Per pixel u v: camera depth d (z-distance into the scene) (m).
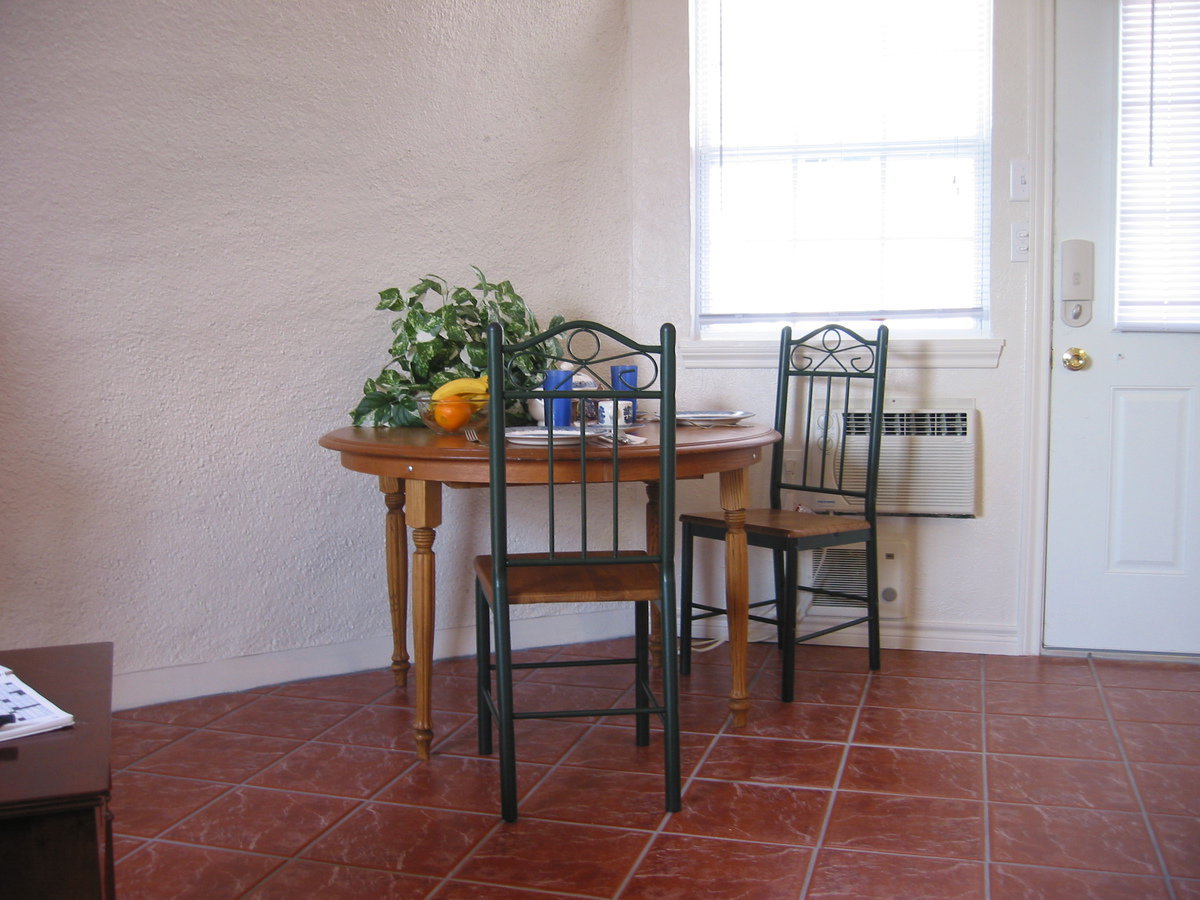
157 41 2.64
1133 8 2.94
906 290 3.19
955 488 3.12
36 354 2.56
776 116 3.21
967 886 1.82
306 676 3.01
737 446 2.38
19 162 2.51
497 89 3.08
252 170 2.79
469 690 2.91
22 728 1.13
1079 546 3.10
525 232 3.16
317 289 2.92
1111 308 3.01
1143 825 2.04
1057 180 3.01
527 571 2.34
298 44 2.82
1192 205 2.96
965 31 3.10
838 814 2.11
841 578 3.24
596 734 2.57
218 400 2.81
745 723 2.60
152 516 2.75
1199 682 2.90
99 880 0.99
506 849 1.97
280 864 1.92
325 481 2.99
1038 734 2.53
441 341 2.78
